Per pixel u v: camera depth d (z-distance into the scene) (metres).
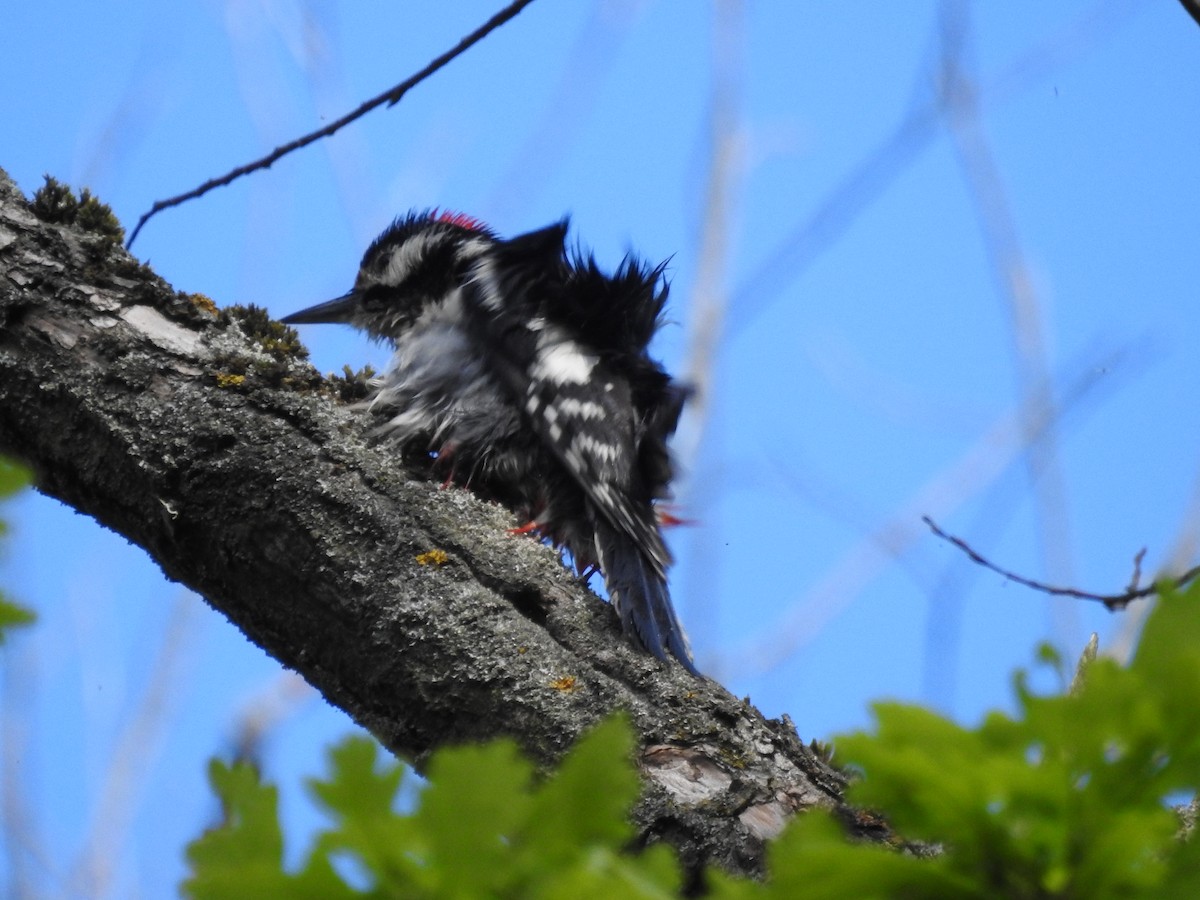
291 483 6.12
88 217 7.03
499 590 6.01
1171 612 2.01
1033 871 2.04
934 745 2.05
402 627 5.84
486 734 5.64
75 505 6.57
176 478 6.20
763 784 5.32
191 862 2.01
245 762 2.09
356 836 1.94
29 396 6.42
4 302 6.47
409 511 6.16
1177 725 1.96
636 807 5.05
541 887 1.91
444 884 1.93
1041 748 2.02
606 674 5.76
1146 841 1.99
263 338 7.20
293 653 6.16
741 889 2.07
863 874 2.05
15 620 2.47
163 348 6.48
